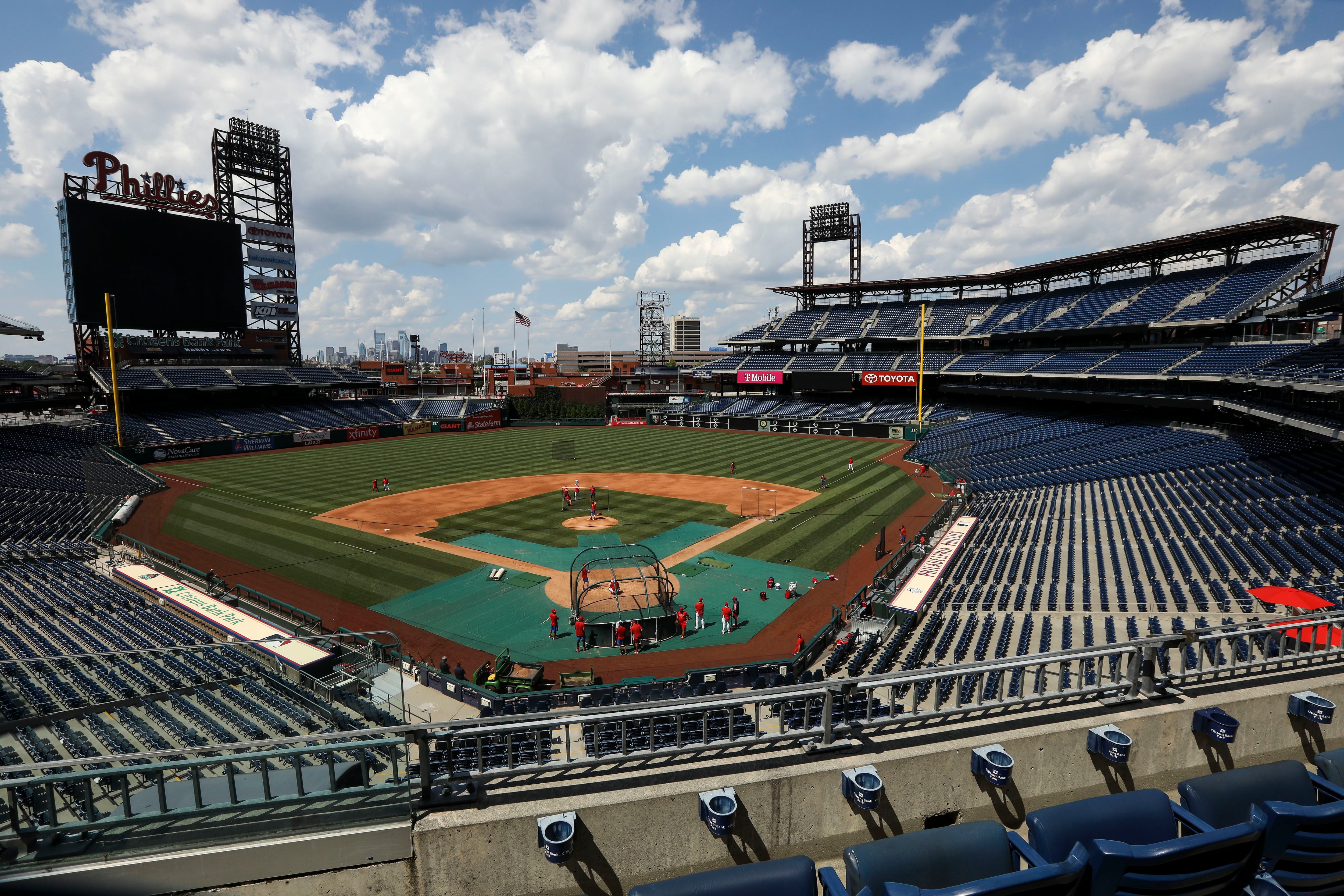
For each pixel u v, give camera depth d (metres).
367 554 36.66
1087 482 43.84
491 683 21.52
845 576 32.78
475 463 66.94
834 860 5.99
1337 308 35.22
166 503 48.59
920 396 77.62
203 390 79.69
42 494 45.75
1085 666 7.62
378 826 5.29
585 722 5.64
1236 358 48.53
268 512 46.16
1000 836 4.97
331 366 95.00
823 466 63.34
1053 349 72.50
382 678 21.47
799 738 6.17
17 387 67.94
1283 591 17.44
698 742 6.14
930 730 6.41
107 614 24.45
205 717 16.47
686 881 4.49
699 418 98.25
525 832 5.38
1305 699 6.85
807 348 106.62
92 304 65.94
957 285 90.00
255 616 25.94
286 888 5.27
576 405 106.00
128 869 5.12
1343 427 27.25
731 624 26.92
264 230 83.50
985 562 30.64
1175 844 4.31
